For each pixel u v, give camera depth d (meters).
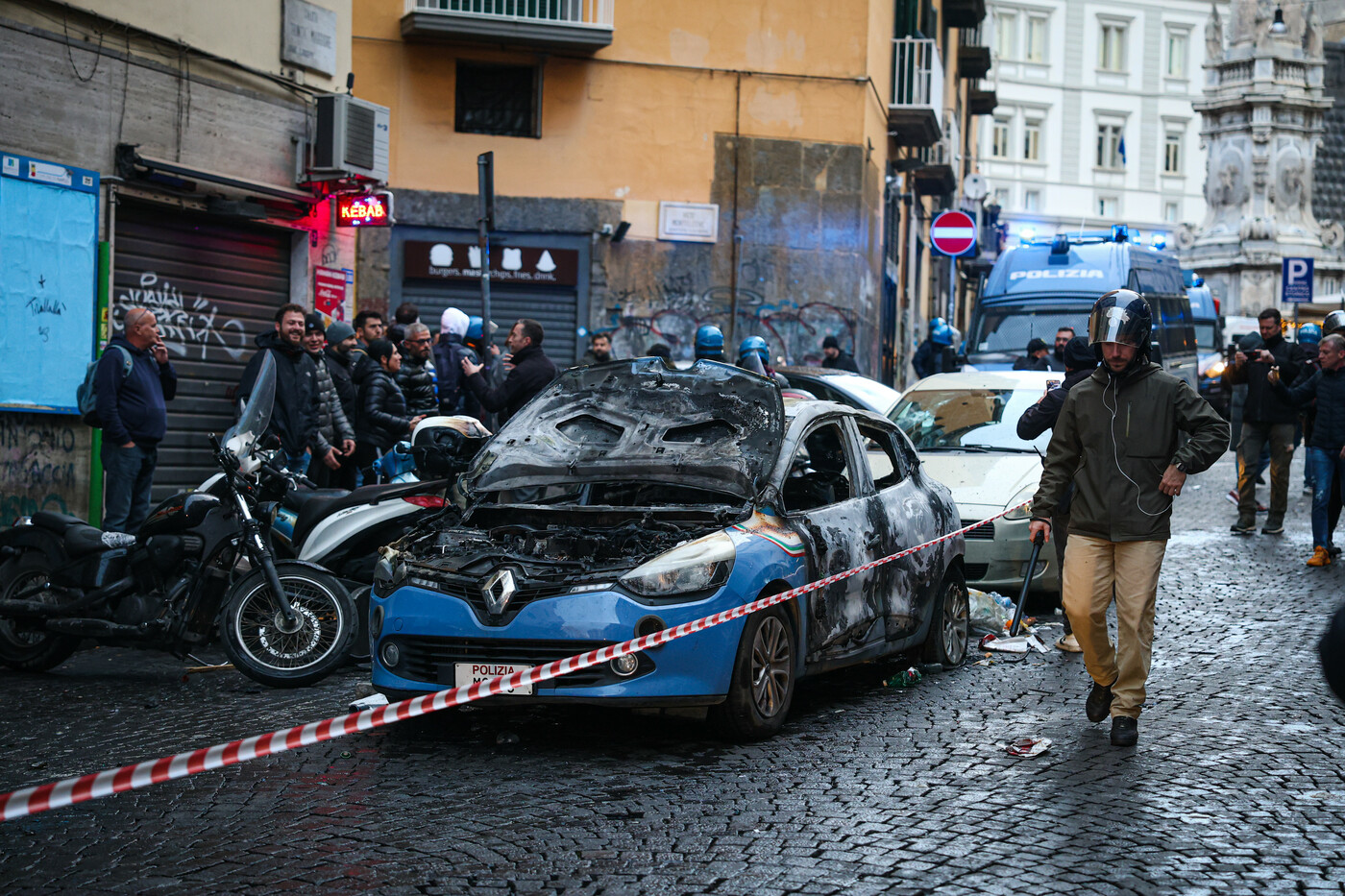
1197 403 6.32
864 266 22.08
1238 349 14.57
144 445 10.09
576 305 20.88
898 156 27.12
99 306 11.76
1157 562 6.34
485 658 6.16
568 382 7.55
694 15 21.06
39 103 11.16
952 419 11.45
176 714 6.93
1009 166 70.94
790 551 6.60
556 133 20.70
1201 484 20.42
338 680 7.86
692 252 21.17
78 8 11.42
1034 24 71.25
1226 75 46.00
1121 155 69.75
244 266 13.68
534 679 5.43
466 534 6.75
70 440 11.51
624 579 6.08
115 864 4.55
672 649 6.02
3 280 10.78
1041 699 7.31
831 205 21.59
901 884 4.34
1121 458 6.39
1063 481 6.61
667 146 21.06
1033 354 15.65
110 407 9.78
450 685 6.20
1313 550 12.82
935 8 29.83
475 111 20.66
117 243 12.16
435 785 5.55
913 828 4.95
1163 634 9.15
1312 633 9.13
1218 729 6.56
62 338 11.34
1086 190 72.06
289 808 5.21
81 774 5.74
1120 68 72.50
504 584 6.15
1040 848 4.71
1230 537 14.43
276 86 13.81
